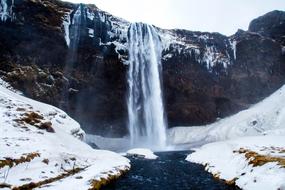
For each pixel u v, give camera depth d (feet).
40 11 186.70
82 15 204.33
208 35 255.29
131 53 222.28
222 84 250.78
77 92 205.36
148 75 230.27
